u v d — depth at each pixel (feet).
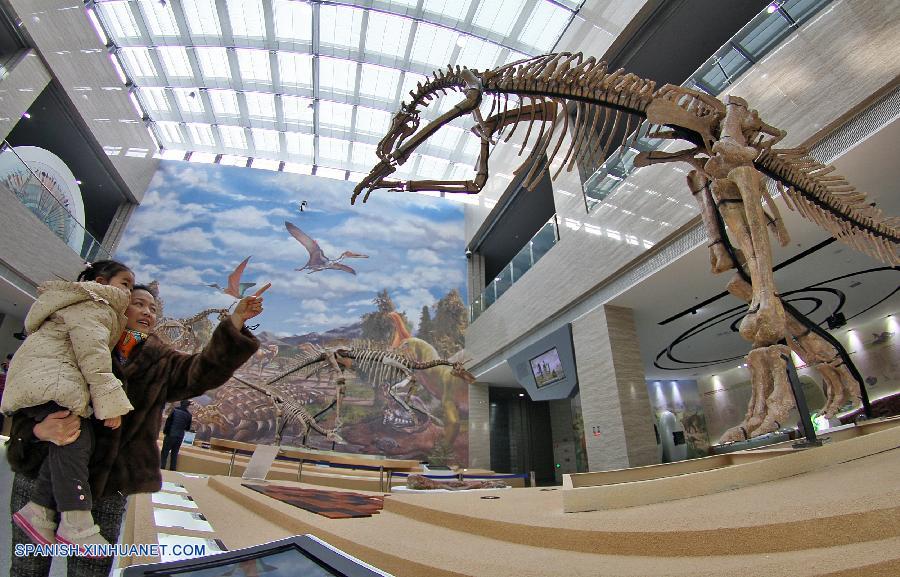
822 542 4.76
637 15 31.76
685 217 25.41
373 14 47.29
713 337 39.47
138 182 63.00
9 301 36.06
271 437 54.70
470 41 48.08
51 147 52.60
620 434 28.68
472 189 13.67
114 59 53.42
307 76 56.70
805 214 14.38
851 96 18.37
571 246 36.35
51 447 3.33
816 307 35.14
